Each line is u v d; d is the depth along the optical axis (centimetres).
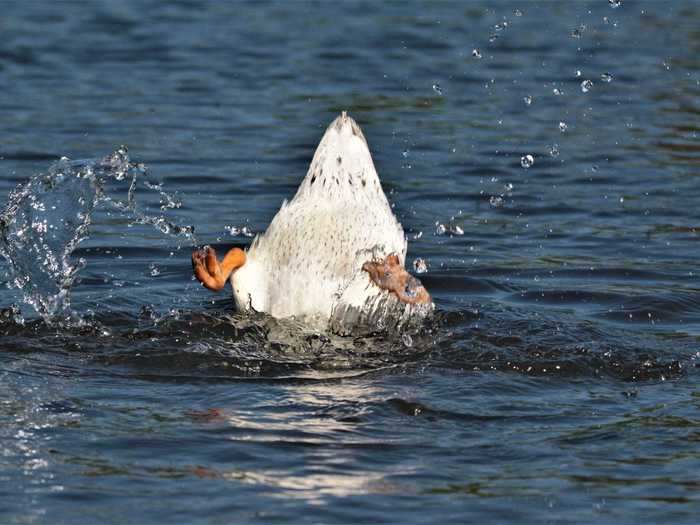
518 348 2978
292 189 4638
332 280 2969
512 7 8744
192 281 3559
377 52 7250
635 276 3697
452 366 2853
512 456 2327
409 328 3098
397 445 2364
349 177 3017
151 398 2595
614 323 3256
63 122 5503
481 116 5834
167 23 8056
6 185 4469
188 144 5219
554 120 5775
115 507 2073
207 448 2323
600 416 2550
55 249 3297
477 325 3164
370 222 2997
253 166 4925
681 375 2841
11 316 3114
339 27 8006
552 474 2245
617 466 2288
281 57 7094
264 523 2030
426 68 6831
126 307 3256
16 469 2209
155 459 2269
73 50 7131
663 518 2080
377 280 2973
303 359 2880
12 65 6681
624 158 5147
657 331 3186
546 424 2498
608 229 4225
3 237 3303
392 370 2816
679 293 3500
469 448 2362
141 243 3931
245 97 6131
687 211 4441
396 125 5628
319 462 2273
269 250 3042
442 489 2173
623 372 2853
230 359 2859
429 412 2545
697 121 5759
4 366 2767
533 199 4572
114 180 4644
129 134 5347
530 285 3597
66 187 3500
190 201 4441
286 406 2558
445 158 5116
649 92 6306
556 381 2781
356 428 2444
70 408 2516
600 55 7162
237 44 7431
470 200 4572
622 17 8356
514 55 7175
